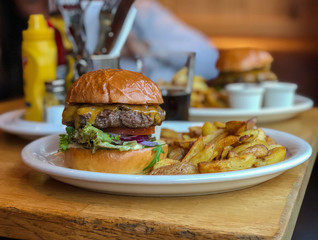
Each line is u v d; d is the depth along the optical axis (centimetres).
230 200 37
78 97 41
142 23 174
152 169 41
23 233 36
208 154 42
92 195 39
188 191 36
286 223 32
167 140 50
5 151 56
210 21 179
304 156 42
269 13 171
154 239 32
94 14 66
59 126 58
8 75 162
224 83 94
